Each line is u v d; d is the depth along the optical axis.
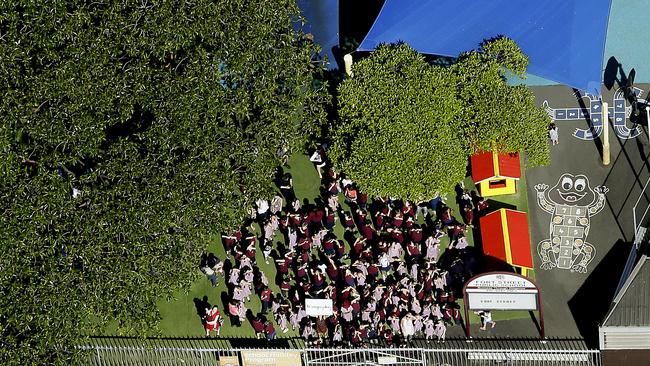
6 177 53.00
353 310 59.94
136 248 53.38
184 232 55.03
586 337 59.81
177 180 54.75
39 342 53.19
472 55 61.31
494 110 60.22
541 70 62.38
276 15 58.41
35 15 54.84
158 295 55.12
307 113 60.44
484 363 59.06
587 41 61.97
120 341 61.94
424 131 59.34
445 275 60.56
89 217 53.44
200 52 56.34
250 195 57.81
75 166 58.53
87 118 54.41
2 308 52.47
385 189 59.62
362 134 59.94
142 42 55.62
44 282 52.44
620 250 62.44
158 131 55.44
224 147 56.22
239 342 61.59
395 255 61.69
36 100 53.94
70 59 54.75
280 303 61.81
